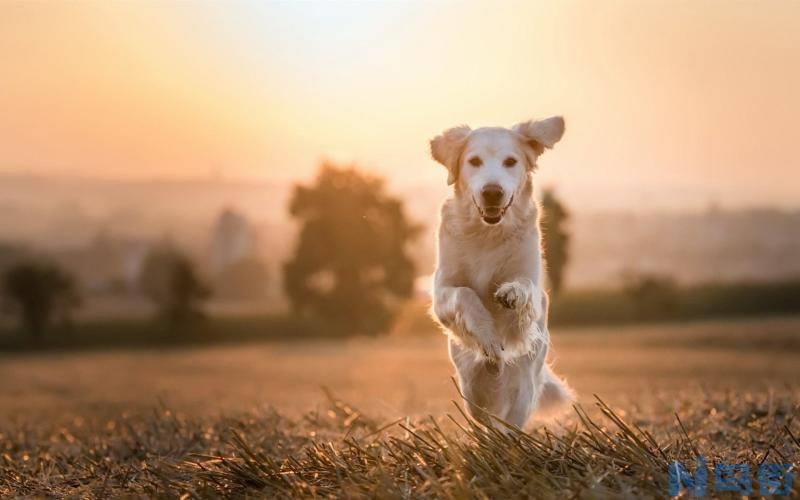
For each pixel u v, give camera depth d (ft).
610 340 148.36
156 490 19.04
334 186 225.56
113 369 126.72
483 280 23.29
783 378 64.44
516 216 23.27
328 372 100.48
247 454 20.51
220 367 123.13
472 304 22.44
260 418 31.73
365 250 222.69
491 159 23.17
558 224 240.12
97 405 58.34
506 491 16.43
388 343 195.21
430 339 211.82
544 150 24.29
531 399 23.65
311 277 227.20
